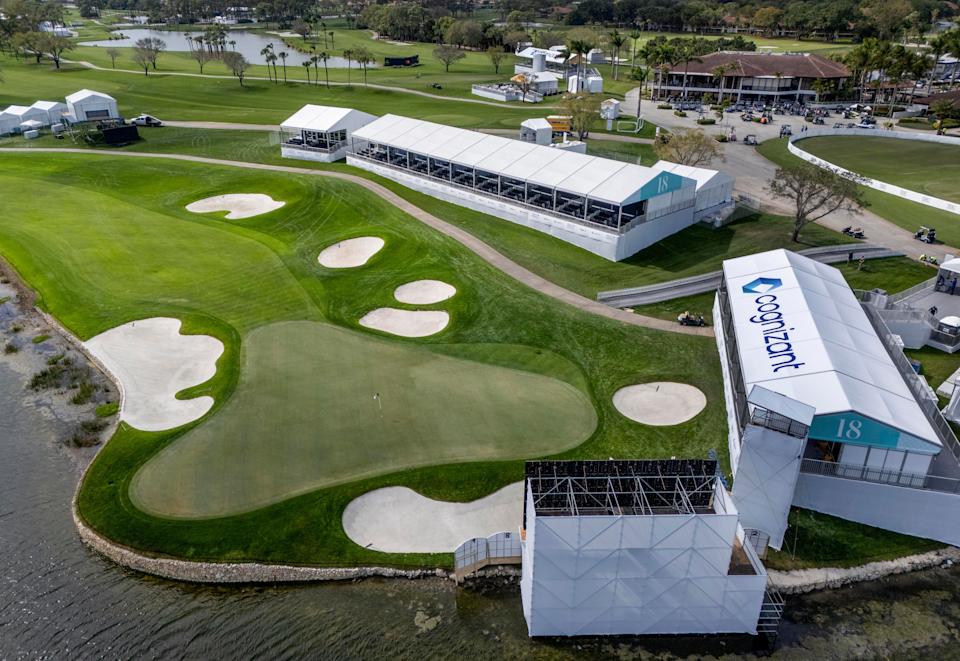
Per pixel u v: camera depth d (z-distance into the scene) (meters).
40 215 73.44
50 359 48.22
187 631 27.80
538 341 48.34
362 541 31.83
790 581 30.22
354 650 27.00
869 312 47.88
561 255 62.44
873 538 32.62
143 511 33.47
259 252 64.62
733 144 106.75
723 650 27.42
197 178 85.69
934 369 45.62
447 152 76.75
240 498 34.22
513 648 27.33
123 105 127.69
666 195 64.31
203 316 52.75
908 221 72.25
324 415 40.59
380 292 55.78
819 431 33.09
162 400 42.84
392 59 188.50
